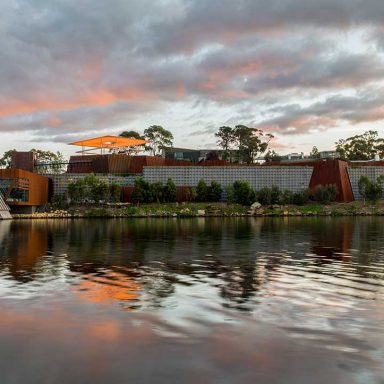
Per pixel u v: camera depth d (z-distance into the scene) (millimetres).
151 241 43250
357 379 9625
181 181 149625
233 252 33406
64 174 145250
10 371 10078
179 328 13117
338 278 21688
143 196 137750
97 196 131875
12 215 107875
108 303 16219
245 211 127688
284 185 151125
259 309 15344
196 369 10133
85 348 11461
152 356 10898
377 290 18703
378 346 11578
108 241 43250
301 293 18031
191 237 48000
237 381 9523
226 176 150625
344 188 148750
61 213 117250
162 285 19734
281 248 36094
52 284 19922
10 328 13141
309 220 93000
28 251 34062
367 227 66562
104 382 9516
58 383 9477
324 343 11805
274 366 10289
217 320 13938
